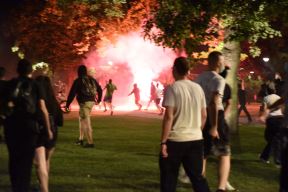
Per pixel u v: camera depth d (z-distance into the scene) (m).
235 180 11.23
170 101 7.52
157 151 15.72
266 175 11.89
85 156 14.50
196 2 12.48
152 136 19.89
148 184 10.62
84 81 16.42
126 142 17.94
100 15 35.16
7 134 8.12
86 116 16.48
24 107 8.05
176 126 7.55
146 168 12.59
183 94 7.58
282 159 8.55
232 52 16.39
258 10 12.07
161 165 7.58
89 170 12.23
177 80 7.77
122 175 11.62
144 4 33.66
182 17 12.83
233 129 16.50
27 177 8.15
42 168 8.84
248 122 27.16
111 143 17.62
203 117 7.80
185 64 7.74
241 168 12.77
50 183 10.62
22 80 8.18
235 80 16.55
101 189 10.09
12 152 8.12
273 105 9.26
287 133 8.55
